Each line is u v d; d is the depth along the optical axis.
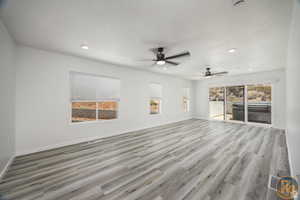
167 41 2.64
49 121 3.15
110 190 1.73
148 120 5.58
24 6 1.62
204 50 3.11
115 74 4.45
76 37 2.48
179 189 1.75
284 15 1.78
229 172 2.15
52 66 3.21
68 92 3.45
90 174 2.11
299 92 1.52
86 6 1.63
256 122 5.91
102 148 3.22
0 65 1.96
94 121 3.98
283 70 5.14
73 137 3.54
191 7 1.64
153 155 2.82
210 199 1.56
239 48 3.00
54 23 2.02
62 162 2.50
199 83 7.95
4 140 2.13
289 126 2.93
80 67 3.66
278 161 2.51
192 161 2.54
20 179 1.97
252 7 1.62
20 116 2.79
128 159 2.63
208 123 6.49
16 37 2.47
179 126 5.82
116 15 1.82
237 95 6.48
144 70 5.34
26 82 2.86
